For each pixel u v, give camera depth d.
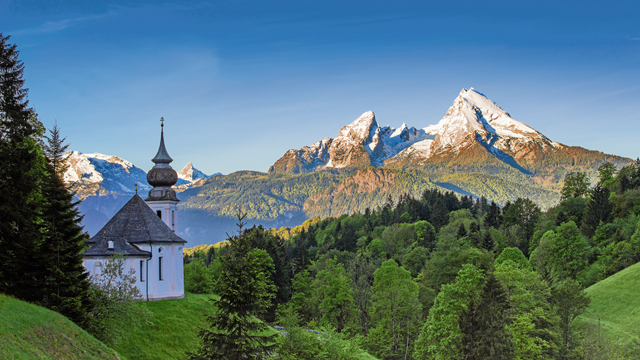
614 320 94.25
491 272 76.62
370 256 174.88
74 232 55.06
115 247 73.50
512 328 76.00
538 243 147.25
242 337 44.09
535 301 80.12
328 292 103.38
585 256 124.44
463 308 78.12
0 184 50.91
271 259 103.00
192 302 75.75
